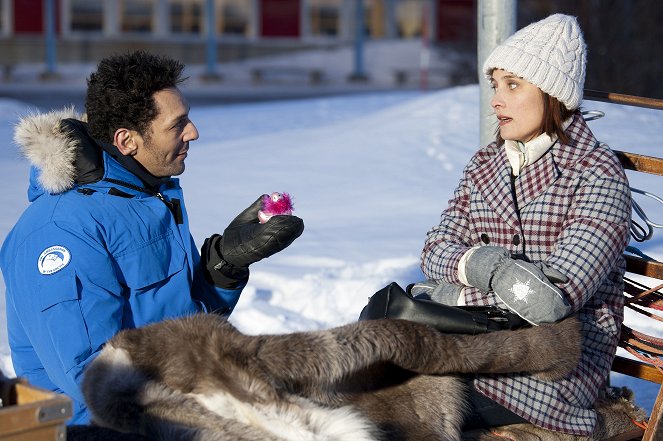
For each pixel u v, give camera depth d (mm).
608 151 3322
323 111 19672
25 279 3238
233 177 11570
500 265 3113
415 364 2816
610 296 3381
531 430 3146
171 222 3529
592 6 19688
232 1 45469
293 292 6613
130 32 44375
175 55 44375
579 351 3100
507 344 2957
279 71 42406
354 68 43562
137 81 3438
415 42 45719
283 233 3469
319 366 2613
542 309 3033
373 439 2561
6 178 12016
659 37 19750
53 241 3256
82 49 43406
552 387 3135
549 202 3289
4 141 15531
